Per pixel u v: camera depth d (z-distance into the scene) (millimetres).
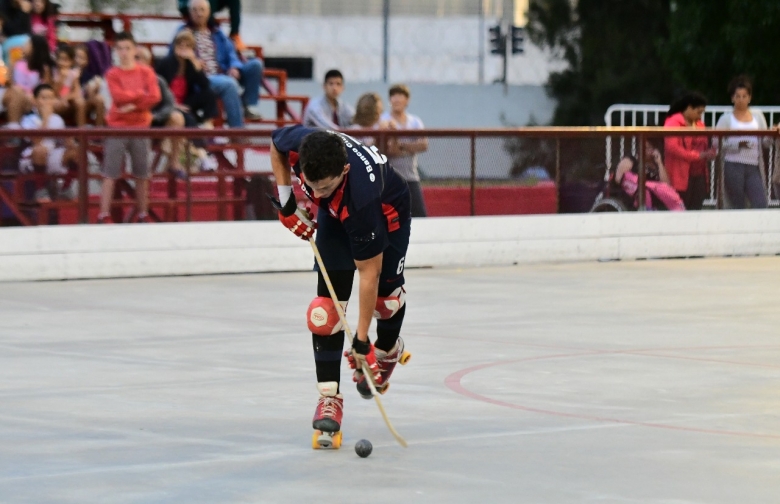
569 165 32406
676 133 33562
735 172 34406
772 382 16391
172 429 13445
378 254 12180
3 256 27344
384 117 32156
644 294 25969
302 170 11680
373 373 12422
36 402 14922
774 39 59062
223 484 11148
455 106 79438
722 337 20344
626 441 12906
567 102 79938
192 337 20016
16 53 34438
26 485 11109
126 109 30891
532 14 81188
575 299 25094
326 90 33344
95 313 22703
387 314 13438
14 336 20047
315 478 11367
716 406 14789
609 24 79062
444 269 30688
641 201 33344
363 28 82500
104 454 12297
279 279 28328
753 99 60562
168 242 28688
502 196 31688
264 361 17844
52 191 27750
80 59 36250
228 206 29438
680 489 11008
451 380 16438
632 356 18422
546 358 18203
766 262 32844
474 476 11445
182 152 28844
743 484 11180
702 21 61000
